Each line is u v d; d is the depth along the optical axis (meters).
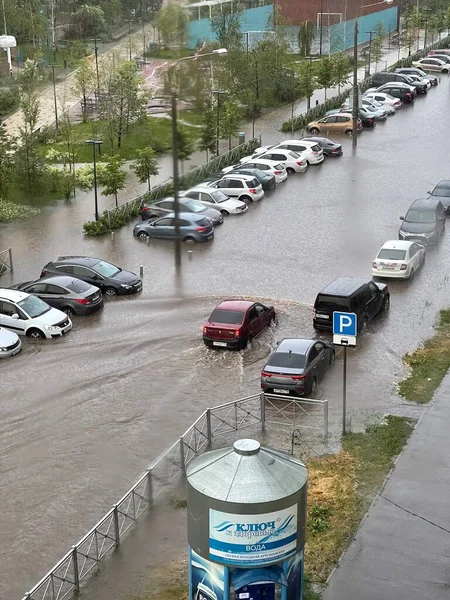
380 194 44.97
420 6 92.44
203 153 48.34
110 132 53.88
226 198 42.91
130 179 48.69
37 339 29.38
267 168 47.75
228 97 54.56
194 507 12.97
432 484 19.08
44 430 23.03
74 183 46.53
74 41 80.69
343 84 68.06
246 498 12.55
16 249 38.38
